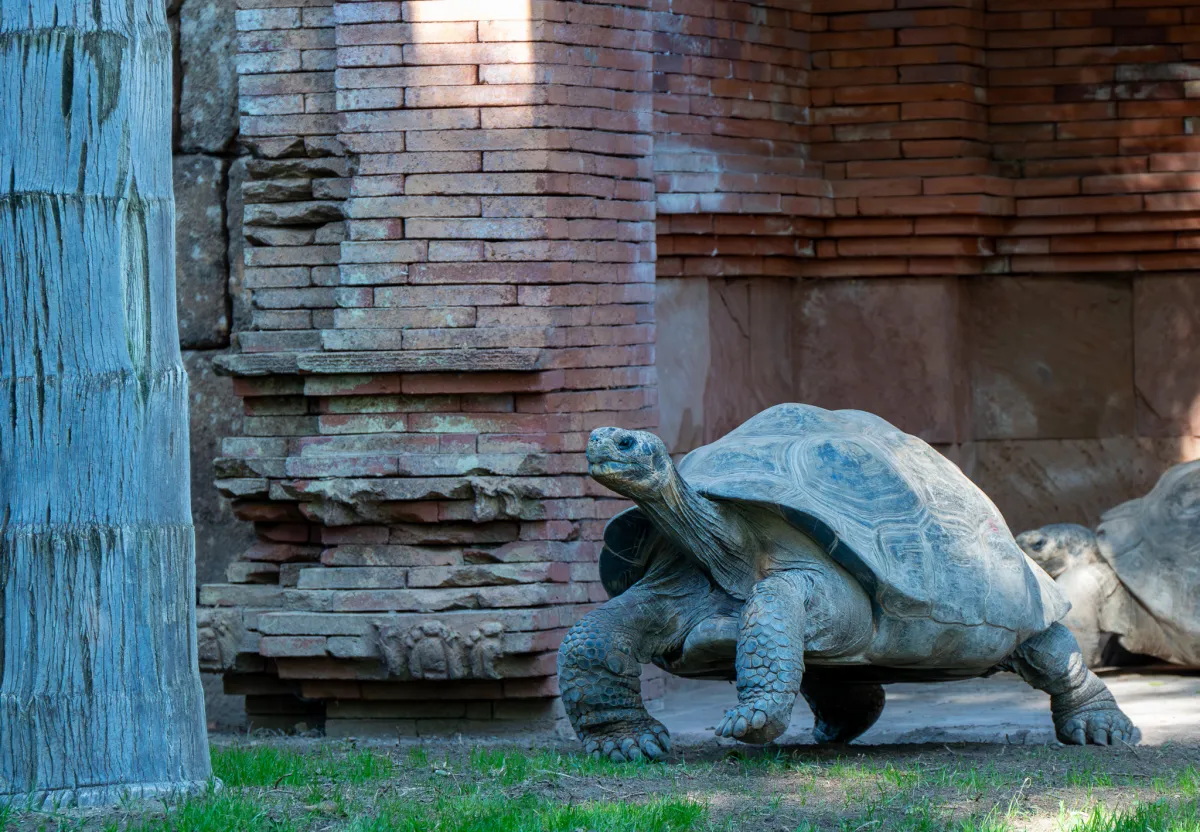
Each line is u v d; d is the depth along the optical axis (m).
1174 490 9.97
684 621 6.88
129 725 5.48
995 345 11.95
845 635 6.52
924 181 11.27
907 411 11.55
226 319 10.48
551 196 8.99
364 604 8.96
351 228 9.08
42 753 5.40
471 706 9.05
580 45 9.16
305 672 9.03
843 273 11.56
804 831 5.11
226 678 9.58
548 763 6.58
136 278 5.54
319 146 9.33
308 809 5.48
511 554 8.92
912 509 6.78
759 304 11.33
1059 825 5.15
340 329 9.05
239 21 9.39
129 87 5.51
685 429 10.48
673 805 5.38
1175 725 7.98
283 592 9.23
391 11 9.04
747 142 11.03
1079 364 11.84
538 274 8.96
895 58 11.42
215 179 10.51
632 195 9.50
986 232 11.45
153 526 5.54
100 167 5.46
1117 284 11.77
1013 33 11.71
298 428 9.38
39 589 5.41
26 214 5.42
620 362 9.38
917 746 7.29
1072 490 11.84
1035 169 11.71
